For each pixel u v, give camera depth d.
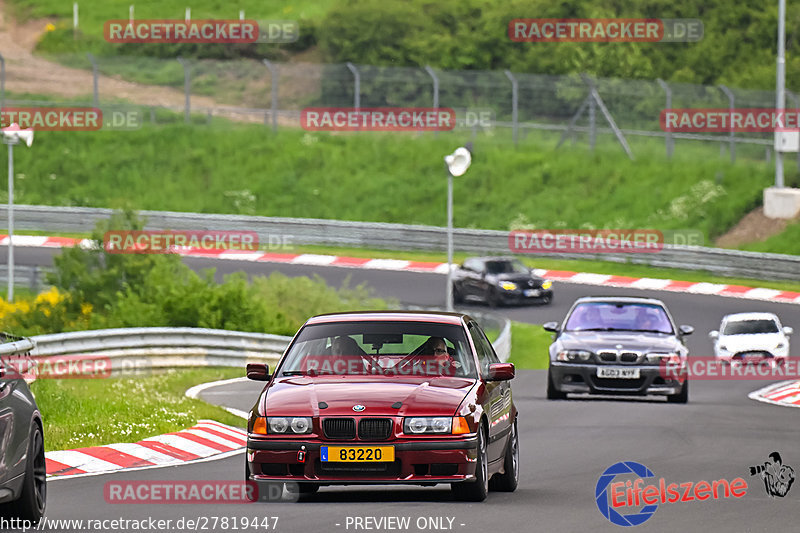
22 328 108.75
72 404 69.81
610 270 174.50
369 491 45.75
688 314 148.75
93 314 110.81
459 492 42.16
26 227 189.88
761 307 152.88
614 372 83.00
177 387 87.75
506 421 46.06
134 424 63.97
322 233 186.62
